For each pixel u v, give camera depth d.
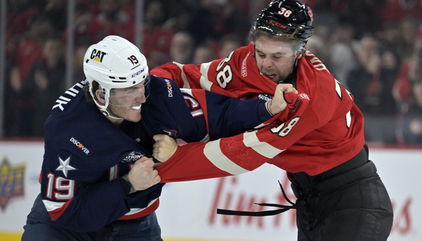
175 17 23.50
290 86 10.04
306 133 10.62
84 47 23.39
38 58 23.36
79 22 23.36
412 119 22.56
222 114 10.84
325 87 10.65
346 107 11.03
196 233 20.98
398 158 20.45
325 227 11.45
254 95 11.16
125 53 9.65
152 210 11.31
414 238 20.31
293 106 10.37
